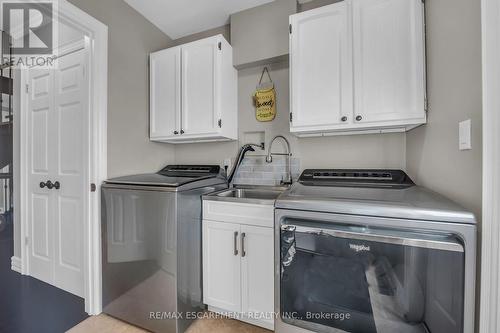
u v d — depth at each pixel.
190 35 2.27
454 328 0.83
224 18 2.02
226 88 1.90
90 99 1.59
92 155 1.59
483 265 0.78
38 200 2.03
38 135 2.02
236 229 1.48
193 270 1.52
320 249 1.03
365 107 1.38
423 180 1.32
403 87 1.30
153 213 1.43
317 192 1.22
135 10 1.90
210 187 1.74
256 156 2.03
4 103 2.79
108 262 1.58
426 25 1.27
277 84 1.96
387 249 0.92
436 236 0.87
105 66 1.63
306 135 1.79
